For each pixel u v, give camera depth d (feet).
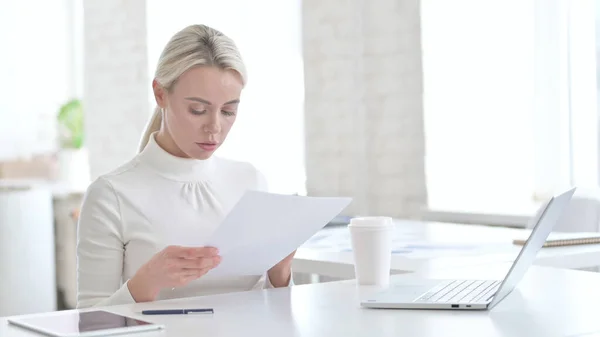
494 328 4.78
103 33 20.93
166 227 7.19
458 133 14.69
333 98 15.75
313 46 16.03
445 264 7.63
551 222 6.00
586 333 4.65
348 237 10.19
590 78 13.82
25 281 17.66
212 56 6.68
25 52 24.89
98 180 7.15
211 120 6.80
